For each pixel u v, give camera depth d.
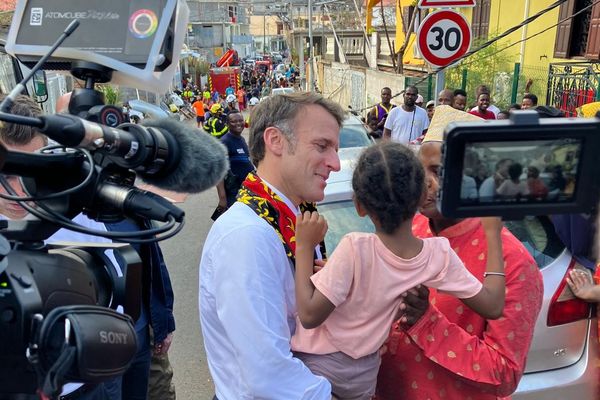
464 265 1.67
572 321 2.54
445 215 0.85
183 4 1.35
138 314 1.39
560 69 10.12
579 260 2.68
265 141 1.60
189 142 1.22
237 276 1.41
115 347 1.01
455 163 0.83
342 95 22.89
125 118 1.25
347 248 1.52
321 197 1.61
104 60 1.25
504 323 1.63
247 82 45.09
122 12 1.28
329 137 1.58
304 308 1.47
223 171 1.29
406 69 19.16
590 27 9.69
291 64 46.44
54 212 1.08
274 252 1.48
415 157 1.48
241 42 58.62
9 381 1.02
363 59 28.33
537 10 11.53
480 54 12.32
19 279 0.97
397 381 1.80
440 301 1.77
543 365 2.54
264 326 1.39
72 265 1.13
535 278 1.69
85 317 0.97
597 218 2.55
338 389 1.56
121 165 1.13
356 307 1.53
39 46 1.29
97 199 1.14
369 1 16.75
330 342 1.55
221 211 6.53
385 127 8.12
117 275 1.31
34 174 1.09
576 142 0.84
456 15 5.50
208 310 1.56
